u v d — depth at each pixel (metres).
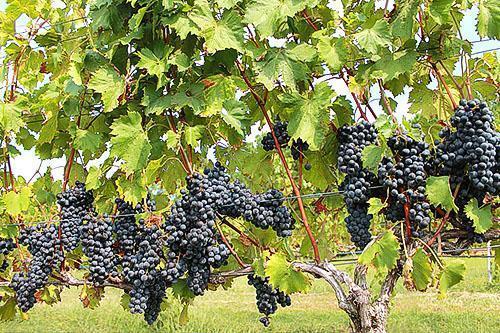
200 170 4.18
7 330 10.73
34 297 4.16
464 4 3.33
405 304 12.59
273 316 11.88
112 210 4.25
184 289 3.88
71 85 3.96
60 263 4.09
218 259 3.56
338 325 10.76
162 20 3.54
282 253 3.66
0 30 4.41
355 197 3.34
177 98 3.62
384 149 3.23
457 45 3.55
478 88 3.94
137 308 3.62
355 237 3.42
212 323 10.94
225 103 3.78
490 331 9.66
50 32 4.51
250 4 3.52
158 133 3.98
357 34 3.49
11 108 4.15
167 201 4.36
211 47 3.44
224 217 3.67
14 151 4.45
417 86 4.11
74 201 4.07
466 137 3.17
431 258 3.35
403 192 3.25
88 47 4.23
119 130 3.61
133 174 3.70
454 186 3.27
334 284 3.36
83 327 11.08
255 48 3.61
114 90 3.72
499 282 14.80
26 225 4.36
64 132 4.42
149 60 3.56
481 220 3.17
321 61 3.61
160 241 3.59
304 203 4.36
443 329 9.94
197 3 3.53
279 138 3.70
